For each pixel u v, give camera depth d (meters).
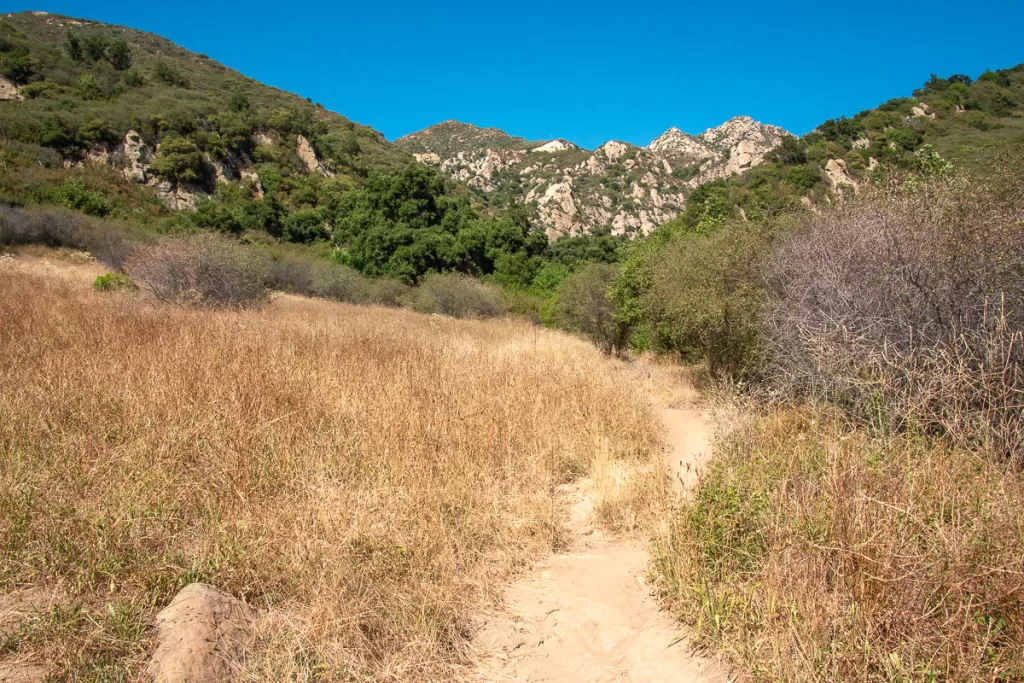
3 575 3.36
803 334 6.48
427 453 5.61
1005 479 3.93
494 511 4.81
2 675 2.70
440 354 10.13
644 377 11.48
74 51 55.31
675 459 6.65
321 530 4.14
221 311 14.53
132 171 40.72
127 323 9.81
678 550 4.02
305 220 41.81
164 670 2.75
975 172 6.39
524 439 6.40
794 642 2.98
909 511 3.48
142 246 18.78
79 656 2.79
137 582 3.40
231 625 3.13
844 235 6.90
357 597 3.46
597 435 6.66
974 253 5.50
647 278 12.75
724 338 9.89
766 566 3.48
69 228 25.84
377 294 26.77
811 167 25.66
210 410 5.92
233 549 3.78
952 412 4.76
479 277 33.16
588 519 5.10
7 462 4.48
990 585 3.04
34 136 38.03
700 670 3.14
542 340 12.95
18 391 5.82
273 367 7.69
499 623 3.56
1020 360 4.82
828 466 4.25
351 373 7.85
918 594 3.04
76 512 3.95
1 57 45.62
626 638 3.46
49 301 11.74
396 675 2.95
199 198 41.97
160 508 4.21
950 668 2.73
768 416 6.33
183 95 55.16
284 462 5.16
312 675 2.89
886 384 5.09
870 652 2.84
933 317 5.52
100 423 5.37
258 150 49.50
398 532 4.09
